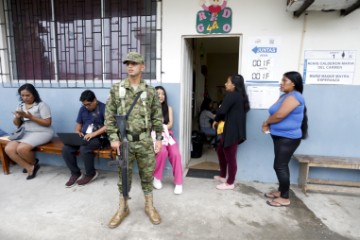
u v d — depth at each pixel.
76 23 3.43
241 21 2.97
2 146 3.31
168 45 3.17
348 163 2.76
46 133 3.32
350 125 2.95
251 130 3.15
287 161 2.54
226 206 2.61
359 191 2.78
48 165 3.77
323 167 3.08
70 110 3.57
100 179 3.26
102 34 3.37
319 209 2.57
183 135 3.47
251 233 2.17
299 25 2.86
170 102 3.27
